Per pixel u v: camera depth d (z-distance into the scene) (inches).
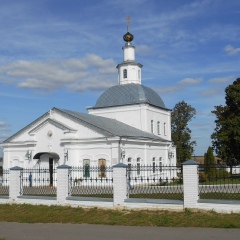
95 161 1459.2
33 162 1585.9
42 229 607.2
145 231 561.0
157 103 1973.4
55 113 1567.4
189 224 592.1
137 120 1867.6
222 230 546.6
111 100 1932.8
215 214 629.6
